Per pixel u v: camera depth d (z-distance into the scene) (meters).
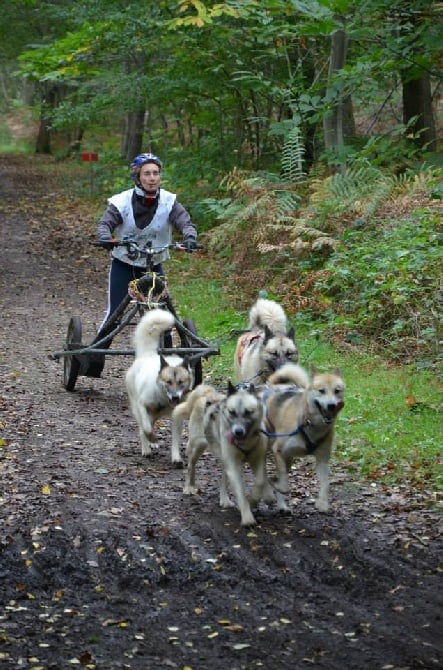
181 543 5.83
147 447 7.94
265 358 8.05
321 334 11.73
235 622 4.73
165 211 9.66
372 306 11.41
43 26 36.03
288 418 6.31
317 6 14.34
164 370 7.52
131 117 30.30
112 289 9.88
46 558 5.55
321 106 15.30
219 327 13.42
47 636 4.56
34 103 52.44
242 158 21.14
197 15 16.30
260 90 18.72
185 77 20.06
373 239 13.15
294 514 6.42
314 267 13.78
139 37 19.94
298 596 5.05
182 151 22.47
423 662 4.28
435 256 11.58
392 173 15.38
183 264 18.27
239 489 6.15
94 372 10.09
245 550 5.73
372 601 4.98
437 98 19.11
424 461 7.52
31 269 19.45
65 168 40.22
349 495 6.87
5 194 31.14
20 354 12.59
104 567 5.46
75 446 8.20
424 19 13.68
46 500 6.64
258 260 15.36
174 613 4.85
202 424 6.72
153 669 4.24
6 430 8.63
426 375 9.85
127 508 6.52
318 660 4.31
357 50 17.84
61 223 25.28
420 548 5.75
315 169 16.11
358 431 8.38
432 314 10.91
